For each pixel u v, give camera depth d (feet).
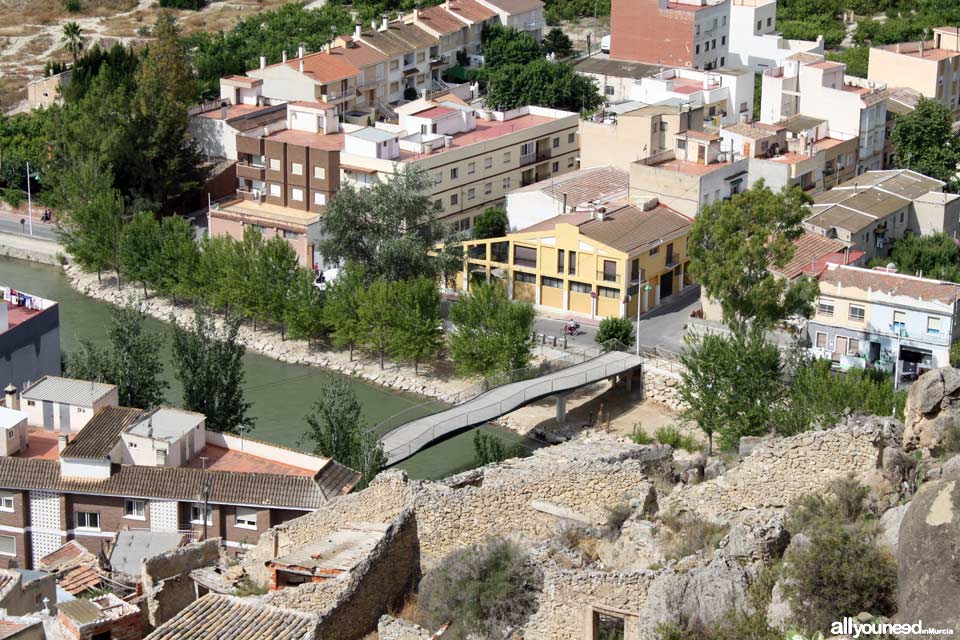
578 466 270.46
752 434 416.46
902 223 636.07
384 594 267.80
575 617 232.32
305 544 297.74
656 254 600.39
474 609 246.47
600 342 555.28
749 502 254.27
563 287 604.90
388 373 572.92
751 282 500.33
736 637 208.64
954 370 248.32
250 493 362.33
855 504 233.35
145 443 378.73
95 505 369.91
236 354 458.50
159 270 641.40
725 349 435.12
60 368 501.97
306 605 262.47
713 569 219.82
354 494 298.35
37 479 372.17
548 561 251.19
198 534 364.17
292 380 570.87
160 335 592.60
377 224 601.21
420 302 570.46
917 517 193.57
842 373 458.50
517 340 538.06
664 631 214.07
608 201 641.40
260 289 601.21
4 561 376.89
